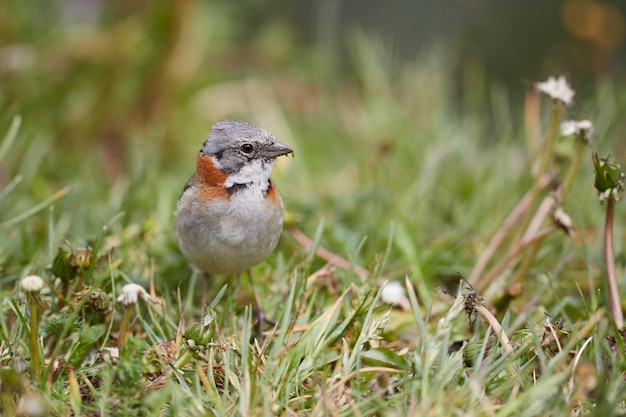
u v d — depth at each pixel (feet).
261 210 28.84
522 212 34.86
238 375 24.89
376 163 41.96
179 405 22.41
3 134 42.88
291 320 28.50
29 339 25.08
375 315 29.50
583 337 26.08
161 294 31.09
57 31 49.21
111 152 46.70
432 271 33.83
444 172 41.98
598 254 34.78
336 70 56.03
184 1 47.39
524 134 44.52
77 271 27.66
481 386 22.72
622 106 46.75
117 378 24.34
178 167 46.21
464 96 54.03
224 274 30.45
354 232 35.60
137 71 47.62
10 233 33.81
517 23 57.77
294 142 45.73
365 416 22.49
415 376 23.61
